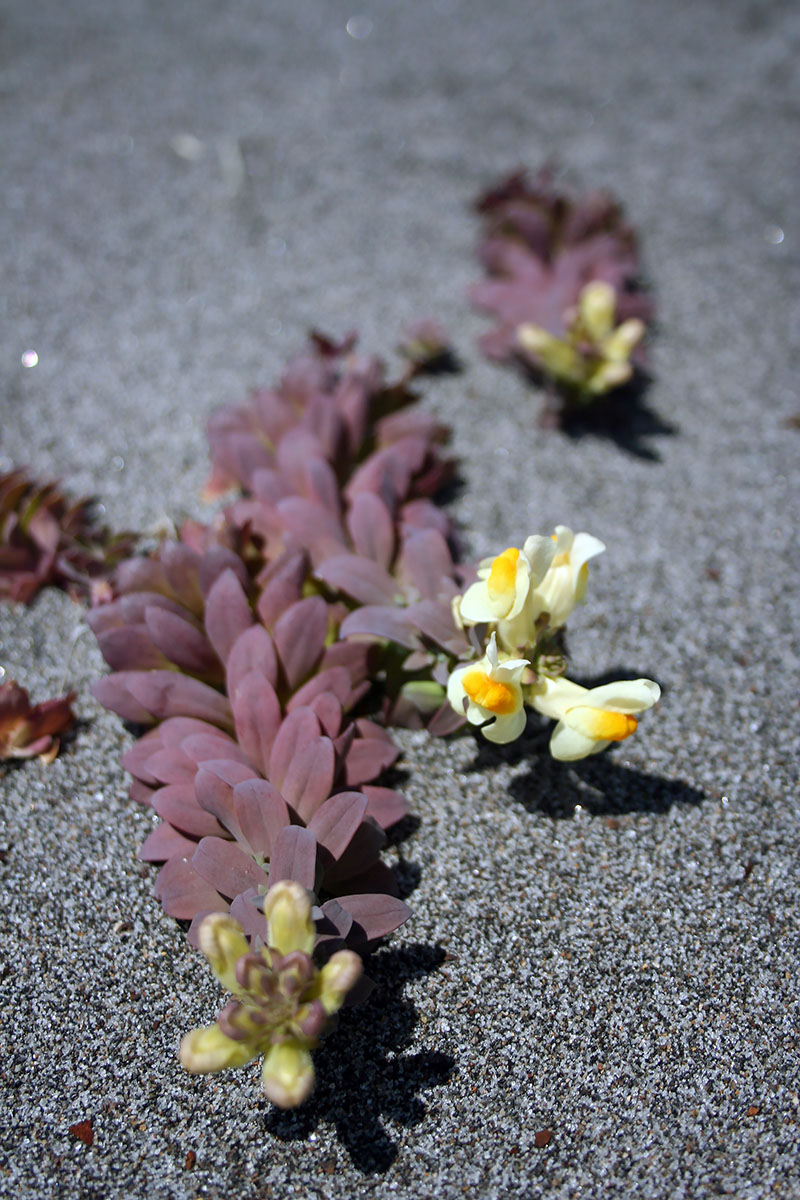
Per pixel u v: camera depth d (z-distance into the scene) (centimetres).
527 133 47
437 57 52
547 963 29
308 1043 26
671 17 55
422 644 30
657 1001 28
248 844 28
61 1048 28
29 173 44
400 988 28
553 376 36
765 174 45
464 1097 28
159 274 40
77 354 38
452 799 30
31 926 29
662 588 33
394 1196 27
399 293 40
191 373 38
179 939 29
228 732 30
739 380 38
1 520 33
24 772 31
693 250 42
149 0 55
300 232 42
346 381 34
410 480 34
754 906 29
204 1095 28
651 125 48
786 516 35
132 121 47
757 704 32
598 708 28
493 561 28
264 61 51
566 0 56
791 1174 27
